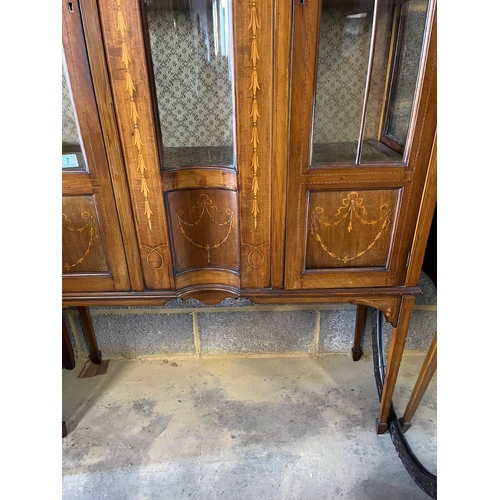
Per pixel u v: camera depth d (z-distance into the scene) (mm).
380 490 1214
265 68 909
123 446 1368
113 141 980
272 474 1264
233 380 1653
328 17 906
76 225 1081
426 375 1222
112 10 864
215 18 934
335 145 1007
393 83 970
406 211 1060
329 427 1431
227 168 1046
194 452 1342
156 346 1757
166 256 1121
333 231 1088
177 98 1018
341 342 1763
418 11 914
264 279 1156
